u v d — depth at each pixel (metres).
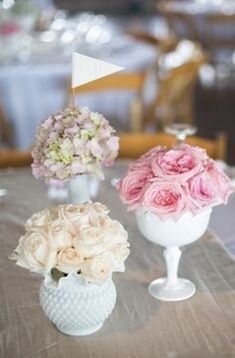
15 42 3.27
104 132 1.17
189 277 1.27
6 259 1.37
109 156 1.19
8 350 1.04
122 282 1.25
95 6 7.88
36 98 3.08
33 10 3.41
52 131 1.16
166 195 1.08
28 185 1.84
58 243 0.97
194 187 1.09
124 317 1.13
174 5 6.19
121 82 2.73
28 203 1.70
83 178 1.25
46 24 3.96
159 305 1.17
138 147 2.12
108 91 2.95
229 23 5.70
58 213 1.01
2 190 1.80
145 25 7.43
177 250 1.20
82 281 1.00
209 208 1.12
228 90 5.68
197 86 5.71
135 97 3.06
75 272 0.99
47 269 0.98
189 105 3.38
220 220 1.62
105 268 0.97
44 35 3.70
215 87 5.76
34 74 3.04
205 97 5.49
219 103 5.34
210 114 5.07
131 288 1.23
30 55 3.29
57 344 1.05
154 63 3.38
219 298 1.19
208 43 5.86
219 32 5.80
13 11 3.33
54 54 3.32
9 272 1.31
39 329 1.10
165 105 3.25
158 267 1.32
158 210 1.09
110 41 3.61
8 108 3.07
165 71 3.40
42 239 0.98
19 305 1.18
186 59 3.54
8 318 1.14
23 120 3.11
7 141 3.12
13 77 3.02
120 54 3.32
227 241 1.52
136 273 1.29
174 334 1.08
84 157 1.15
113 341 1.06
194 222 1.13
